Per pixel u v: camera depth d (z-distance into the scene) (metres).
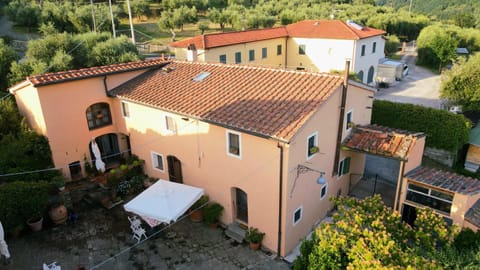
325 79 16.00
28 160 17.80
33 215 15.45
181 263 14.42
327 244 10.27
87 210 17.92
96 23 43.84
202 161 16.70
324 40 41.34
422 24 75.00
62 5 48.94
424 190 15.78
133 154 20.80
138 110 18.98
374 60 43.81
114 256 14.76
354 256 9.61
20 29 46.78
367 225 11.17
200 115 15.43
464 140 23.44
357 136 17.78
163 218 14.48
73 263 14.30
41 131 18.34
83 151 19.64
